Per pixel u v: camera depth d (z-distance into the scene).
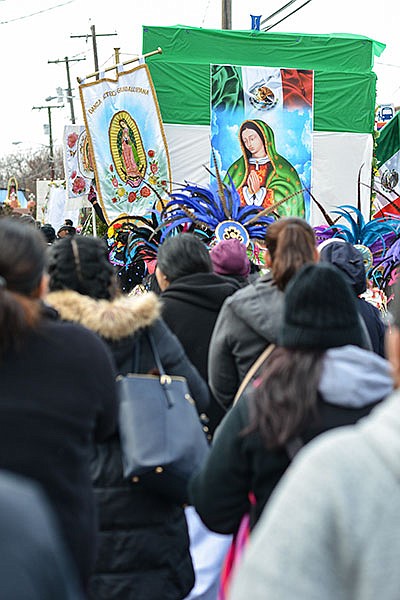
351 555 1.38
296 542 1.39
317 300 2.27
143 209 12.79
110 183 12.58
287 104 14.12
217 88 13.80
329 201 14.45
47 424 2.28
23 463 2.22
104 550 3.05
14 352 2.32
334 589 1.39
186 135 13.80
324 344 2.26
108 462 3.08
